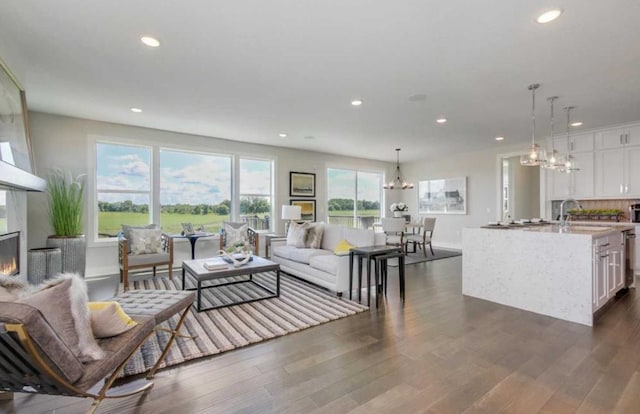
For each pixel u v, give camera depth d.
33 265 3.81
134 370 2.10
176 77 3.31
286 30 2.44
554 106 4.28
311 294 3.92
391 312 3.30
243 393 1.89
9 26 2.36
